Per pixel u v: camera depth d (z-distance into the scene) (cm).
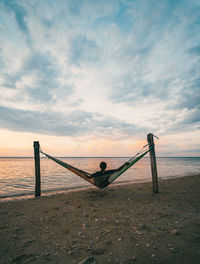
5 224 389
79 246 281
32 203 586
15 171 2214
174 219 400
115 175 632
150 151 726
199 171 2195
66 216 440
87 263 229
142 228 348
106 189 863
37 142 737
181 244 276
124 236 314
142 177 1516
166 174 1791
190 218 405
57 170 2325
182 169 2566
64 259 245
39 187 727
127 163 624
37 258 248
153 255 246
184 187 857
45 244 291
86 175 654
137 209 493
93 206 537
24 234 333
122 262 232
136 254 251
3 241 304
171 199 610
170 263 226
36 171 725
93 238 310
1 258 249
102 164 639
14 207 538
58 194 750
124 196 684
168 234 316
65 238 312
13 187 1041
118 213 458
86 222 393
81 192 792
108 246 278
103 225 372
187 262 226
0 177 1559
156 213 450
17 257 251
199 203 547
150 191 772
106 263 231
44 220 411
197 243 278
